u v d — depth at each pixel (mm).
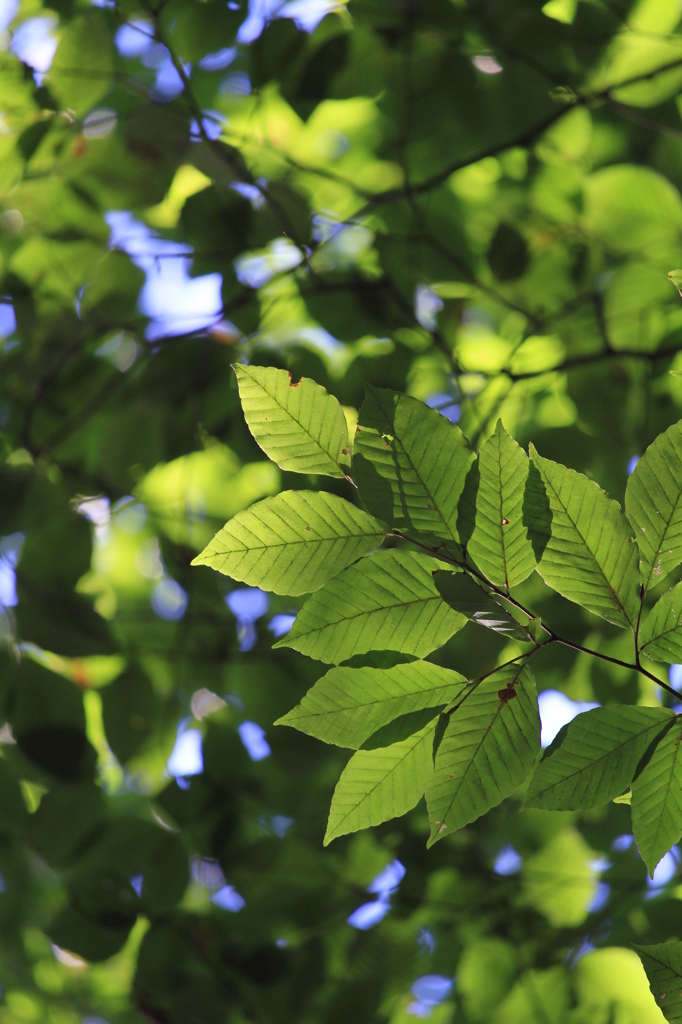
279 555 1062
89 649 1746
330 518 1062
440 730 1065
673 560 1062
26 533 1822
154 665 1929
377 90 1707
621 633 1774
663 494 1059
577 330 1938
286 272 1893
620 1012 1741
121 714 1782
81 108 1696
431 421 1061
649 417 1901
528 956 1833
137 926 1839
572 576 1064
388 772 1070
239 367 1063
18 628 1729
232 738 1891
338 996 1735
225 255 1843
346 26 1645
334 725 1066
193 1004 1707
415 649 1064
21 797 1764
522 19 1640
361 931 1823
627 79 1747
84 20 1638
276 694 1885
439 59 1685
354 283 1896
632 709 1069
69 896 1724
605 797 1066
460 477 1062
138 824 1737
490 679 1065
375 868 1935
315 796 1910
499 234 1858
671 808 1065
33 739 1698
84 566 1833
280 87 1677
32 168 1758
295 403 1064
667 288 1855
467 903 1893
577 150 1820
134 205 1820
